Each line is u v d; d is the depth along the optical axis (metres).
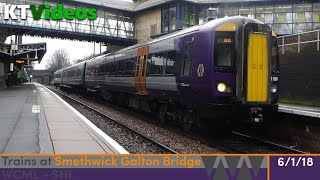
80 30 44.34
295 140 12.23
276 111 11.71
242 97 11.17
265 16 39.19
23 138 9.60
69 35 44.34
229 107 11.22
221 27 11.45
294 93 19.42
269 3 38.78
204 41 11.67
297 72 19.33
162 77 14.76
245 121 11.41
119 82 20.95
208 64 11.41
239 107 11.25
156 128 14.55
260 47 11.35
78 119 13.48
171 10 43.16
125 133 13.23
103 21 46.53
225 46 11.40
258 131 13.81
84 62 33.59
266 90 11.41
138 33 48.31
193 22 41.97
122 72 20.44
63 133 10.39
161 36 16.11
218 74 11.29
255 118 11.34
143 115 18.64
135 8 48.28
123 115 18.95
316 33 20.30
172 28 42.94
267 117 12.49
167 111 15.30
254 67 11.27
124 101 21.47
